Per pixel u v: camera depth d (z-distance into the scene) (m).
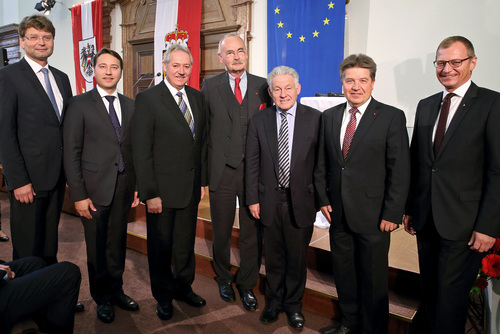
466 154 1.54
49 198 2.11
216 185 2.16
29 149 1.96
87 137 2.01
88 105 1.99
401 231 2.80
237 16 4.66
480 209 1.51
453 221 1.56
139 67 5.89
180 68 1.92
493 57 3.14
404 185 1.62
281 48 4.18
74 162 1.95
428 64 3.45
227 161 2.14
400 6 3.54
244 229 2.20
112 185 2.04
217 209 2.21
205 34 5.06
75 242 3.40
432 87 3.44
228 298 2.31
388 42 3.64
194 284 2.55
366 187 1.69
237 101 2.16
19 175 1.90
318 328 2.04
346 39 3.90
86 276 2.68
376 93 3.75
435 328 1.65
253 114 2.13
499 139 1.46
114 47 6.23
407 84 3.57
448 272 1.59
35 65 2.01
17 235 2.03
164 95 1.95
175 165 1.97
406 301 2.05
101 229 2.07
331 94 2.97
